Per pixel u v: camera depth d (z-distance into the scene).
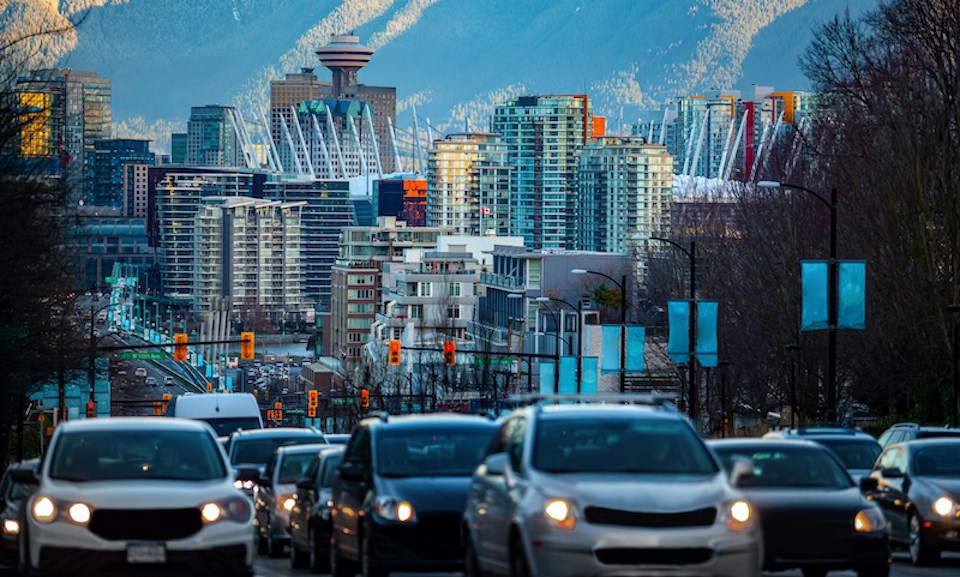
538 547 48.22
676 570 47.66
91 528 58.22
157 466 62.16
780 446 71.69
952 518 81.50
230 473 62.84
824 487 69.31
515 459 52.88
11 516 86.50
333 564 73.31
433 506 64.62
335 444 106.44
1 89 159.62
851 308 144.62
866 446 94.38
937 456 86.94
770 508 66.44
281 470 97.44
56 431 63.66
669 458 51.66
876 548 66.75
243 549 59.75
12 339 181.62
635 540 47.56
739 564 48.22
